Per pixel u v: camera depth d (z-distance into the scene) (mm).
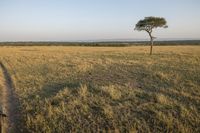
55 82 15922
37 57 36062
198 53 39812
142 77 17094
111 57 34438
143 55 37219
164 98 11078
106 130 8258
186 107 10070
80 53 44719
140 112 9672
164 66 22797
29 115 9664
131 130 8031
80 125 8648
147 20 37562
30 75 18766
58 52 48906
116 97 11414
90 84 14555
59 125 8609
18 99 12312
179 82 15047
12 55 41750
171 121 8539
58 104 10688
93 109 10203
